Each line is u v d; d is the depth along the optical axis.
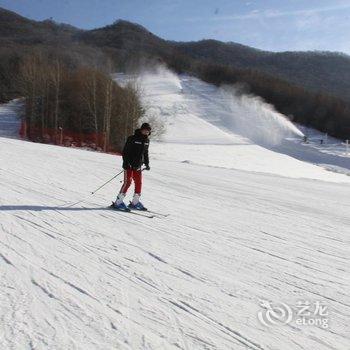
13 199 8.80
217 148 47.72
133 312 4.29
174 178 15.36
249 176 20.45
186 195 11.93
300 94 101.00
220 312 4.48
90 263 5.53
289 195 14.70
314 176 36.47
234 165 37.19
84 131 47.44
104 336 3.79
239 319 4.36
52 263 5.39
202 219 8.97
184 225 8.23
